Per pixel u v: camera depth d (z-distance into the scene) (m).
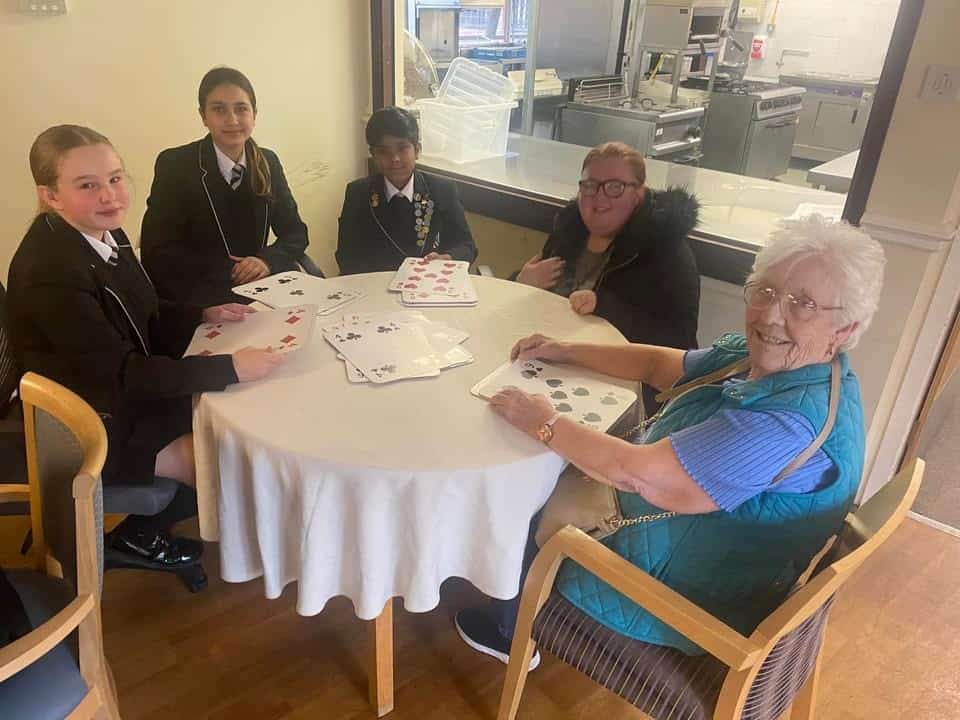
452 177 3.11
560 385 1.50
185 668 1.66
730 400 1.19
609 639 1.26
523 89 3.33
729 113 2.95
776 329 1.14
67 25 2.45
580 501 1.42
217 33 2.80
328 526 1.26
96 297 1.55
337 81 3.24
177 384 1.41
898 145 1.91
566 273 2.22
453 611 1.84
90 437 1.12
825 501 1.13
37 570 1.32
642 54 3.09
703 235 2.41
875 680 1.72
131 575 1.91
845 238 1.13
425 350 1.59
